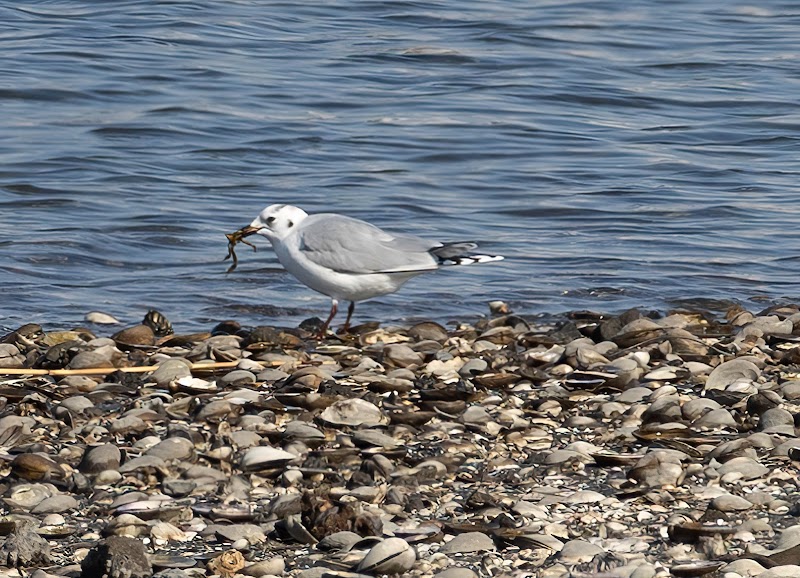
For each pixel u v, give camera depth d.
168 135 24.08
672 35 34.03
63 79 27.50
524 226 19.30
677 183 21.70
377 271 13.34
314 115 25.72
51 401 10.88
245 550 7.91
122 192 20.48
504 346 13.36
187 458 9.35
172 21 33.75
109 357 12.45
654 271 17.06
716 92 28.41
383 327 14.52
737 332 13.61
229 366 12.15
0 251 17.33
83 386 11.45
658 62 30.97
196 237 18.38
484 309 15.53
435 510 8.57
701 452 9.55
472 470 9.36
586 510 8.49
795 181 21.89
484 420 10.42
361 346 13.40
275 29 33.47
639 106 27.25
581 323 14.39
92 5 35.72
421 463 9.30
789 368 11.94
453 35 33.19
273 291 16.20
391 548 7.56
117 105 25.97
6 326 14.46
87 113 25.36
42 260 17.09
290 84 28.02
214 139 23.94
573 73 29.64
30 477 9.05
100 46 30.75
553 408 10.79
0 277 16.33
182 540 8.07
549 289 16.28
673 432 9.99
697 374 11.88
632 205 20.36
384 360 12.44
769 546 7.80
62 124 24.52
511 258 17.61
